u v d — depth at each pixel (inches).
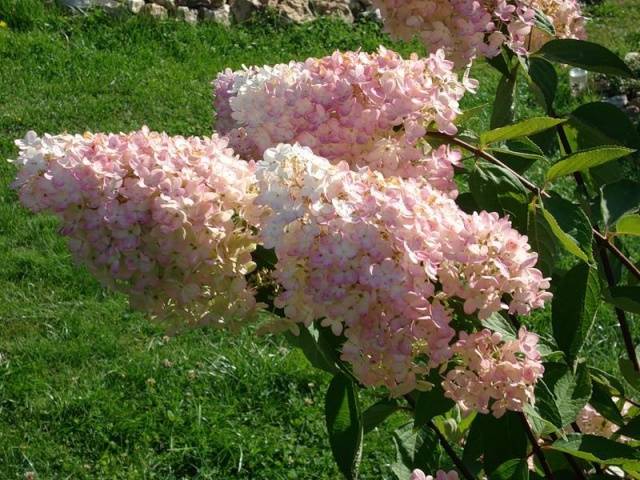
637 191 42.9
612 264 49.8
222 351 104.5
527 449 40.5
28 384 99.5
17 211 130.7
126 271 34.6
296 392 99.2
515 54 48.5
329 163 35.7
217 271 35.0
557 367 40.5
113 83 173.2
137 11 207.2
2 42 185.9
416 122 38.9
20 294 115.6
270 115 39.3
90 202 34.4
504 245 33.0
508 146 45.6
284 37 209.0
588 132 47.8
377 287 31.7
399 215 32.1
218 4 215.3
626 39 222.2
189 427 94.0
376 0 46.3
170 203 33.6
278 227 32.4
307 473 89.6
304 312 33.6
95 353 105.9
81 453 92.2
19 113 160.1
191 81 177.8
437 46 44.6
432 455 46.7
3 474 89.2
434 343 32.7
